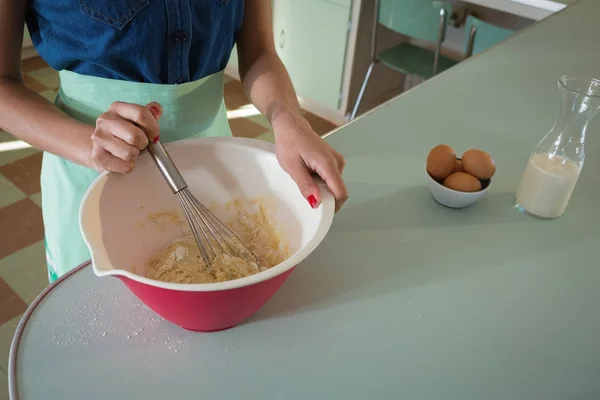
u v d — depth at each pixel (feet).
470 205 2.48
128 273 1.44
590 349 1.86
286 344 1.79
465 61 3.89
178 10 2.32
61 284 1.92
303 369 1.72
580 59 3.98
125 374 1.65
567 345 1.86
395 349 1.80
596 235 2.36
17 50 2.28
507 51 4.06
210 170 2.18
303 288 1.99
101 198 1.81
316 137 2.11
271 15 2.90
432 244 2.24
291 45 7.75
